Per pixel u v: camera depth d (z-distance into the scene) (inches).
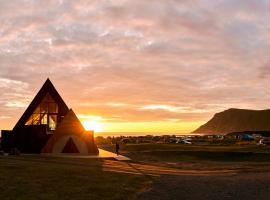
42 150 1823.3
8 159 1299.2
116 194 666.8
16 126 1915.6
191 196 679.1
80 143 1863.9
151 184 809.5
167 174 1027.9
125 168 1146.7
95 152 1876.2
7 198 592.4
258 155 1786.4
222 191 730.8
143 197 663.1
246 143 2942.9
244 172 1133.1
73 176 834.2
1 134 1898.4
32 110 1947.6
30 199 592.1
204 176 994.7
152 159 1740.9
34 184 710.5
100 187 716.7
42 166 1007.0
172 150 2110.0
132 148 2491.4
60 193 647.1
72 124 1872.5
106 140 3769.7
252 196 679.7
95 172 930.7
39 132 1863.9
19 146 1873.8
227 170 1216.2
